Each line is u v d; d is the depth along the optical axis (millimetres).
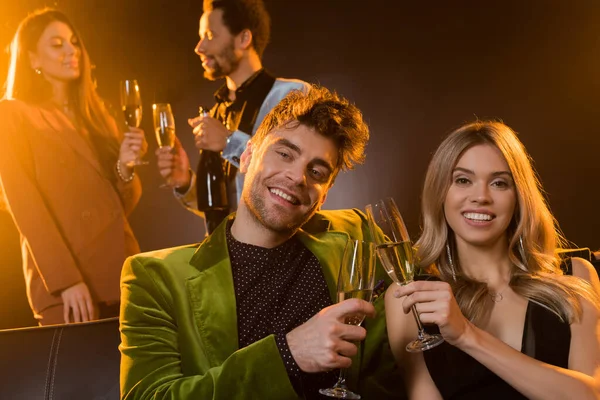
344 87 5102
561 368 1770
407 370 1936
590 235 4930
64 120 3227
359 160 1938
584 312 1922
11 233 4312
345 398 1690
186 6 4906
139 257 1863
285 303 1865
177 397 1641
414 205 5047
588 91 4906
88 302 3031
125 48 4875
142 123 4844
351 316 1569
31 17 3230
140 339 1783
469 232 1961
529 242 2006
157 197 4816
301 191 1817
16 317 4320
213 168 3270
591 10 4863
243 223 1903
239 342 1811
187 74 4938
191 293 1805
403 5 5043
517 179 1975
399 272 1668
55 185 3105
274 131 1849
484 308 1969
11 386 1748
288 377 1604
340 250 1968
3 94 3541
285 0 5066
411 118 5074
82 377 1794
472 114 5031
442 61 5043
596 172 4914
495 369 1730
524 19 4953
